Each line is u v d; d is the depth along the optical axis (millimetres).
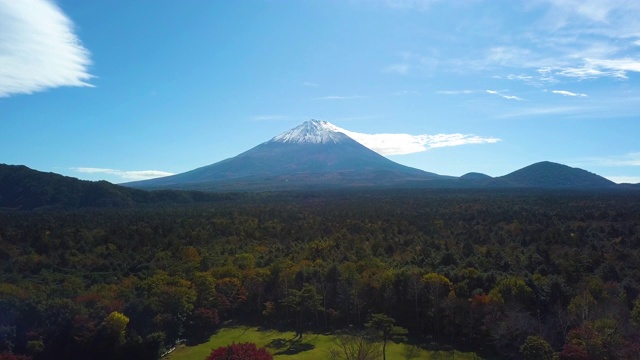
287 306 71500
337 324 68125
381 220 128625
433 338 61000
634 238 84812
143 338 60125
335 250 92375
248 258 86188
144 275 77938
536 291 59406
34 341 57531
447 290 63750
